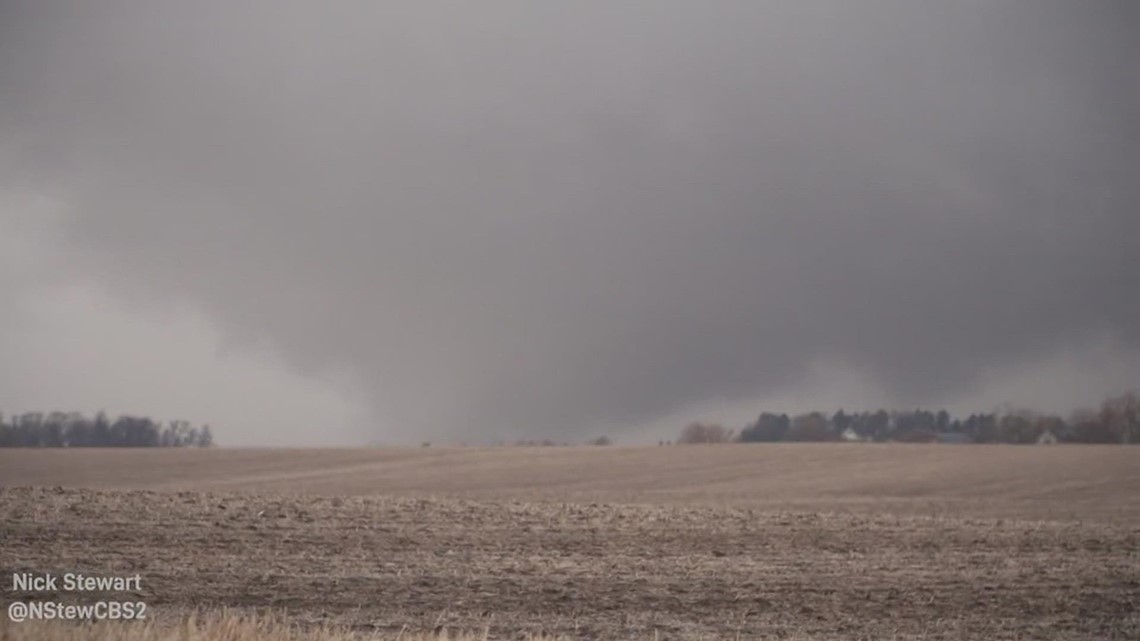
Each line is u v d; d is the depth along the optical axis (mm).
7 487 37938
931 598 26969
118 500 36031
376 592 25984
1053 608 26453
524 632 22672
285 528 33031
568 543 32562
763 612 25438
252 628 18516
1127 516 50438
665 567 29641
